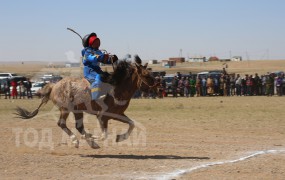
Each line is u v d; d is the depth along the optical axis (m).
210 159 11.23
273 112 23.95
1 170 9.82
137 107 27.91
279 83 40.06
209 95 41.00
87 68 12.02
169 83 41.28
